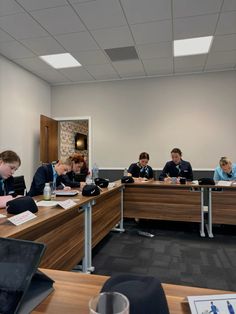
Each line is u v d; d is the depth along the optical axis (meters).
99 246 3.12
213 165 4.92
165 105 5.16
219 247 3.08
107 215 3.05
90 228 2.34
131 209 3.80
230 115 4.86
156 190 3.70
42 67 4.68
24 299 0.65
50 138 5.32
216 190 3.50
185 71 4.94
